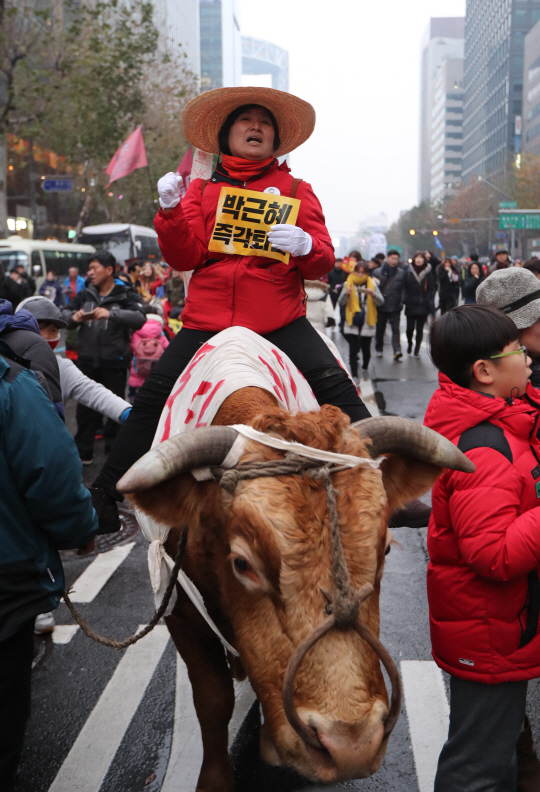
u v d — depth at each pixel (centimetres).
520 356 266
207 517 243
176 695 412
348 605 206
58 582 296
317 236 343
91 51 2966
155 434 337
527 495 251
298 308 346
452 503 250
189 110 347
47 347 415
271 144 359
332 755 200
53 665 442
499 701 257
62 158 3600
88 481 759
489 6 14662
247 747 368
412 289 1598
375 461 228
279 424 232
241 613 232
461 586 256
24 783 347
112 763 359
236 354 294
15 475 276
